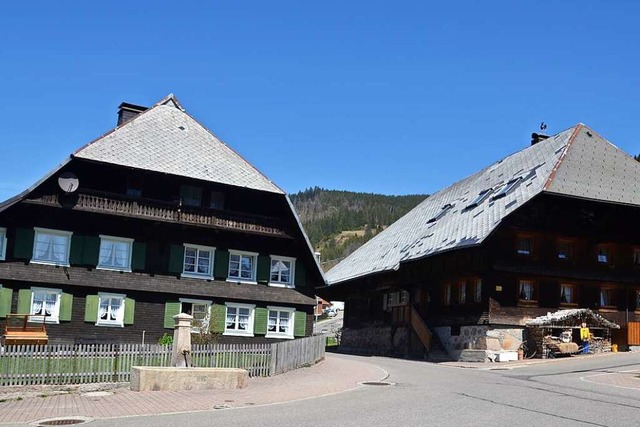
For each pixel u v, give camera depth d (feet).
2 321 101.04
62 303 104.83
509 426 47.60
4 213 102.94
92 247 108.27
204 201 118.32
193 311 115.24
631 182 134.51
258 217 119.55
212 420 50.85
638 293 135.13
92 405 60.64
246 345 83.56
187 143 121.08
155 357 80.94
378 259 173.99
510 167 154.71
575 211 130.52
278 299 120.88
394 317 154.30
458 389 70.03
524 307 125.59
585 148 138.82
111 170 111.04
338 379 79.66
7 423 51.26
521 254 125.80
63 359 75.61
